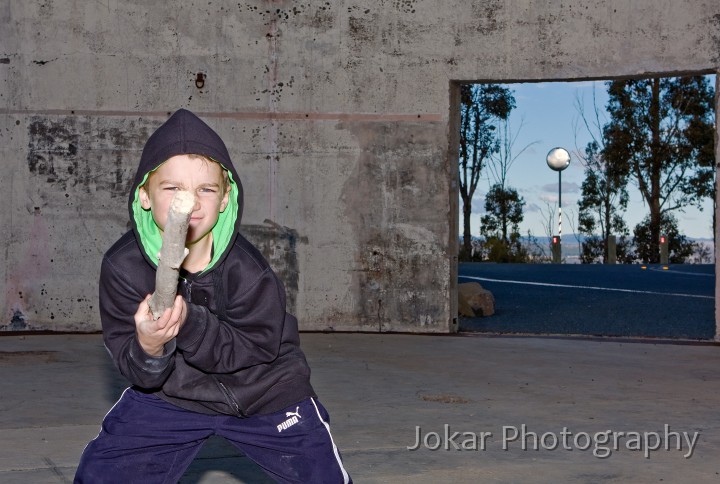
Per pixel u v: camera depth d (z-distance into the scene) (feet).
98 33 34.99
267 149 35.17
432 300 34.73
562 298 49.01
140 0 35.14
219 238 8.66
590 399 21.94
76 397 21.74
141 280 8.43
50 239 34.68
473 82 35.01
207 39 35.24
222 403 9.03
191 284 8.66
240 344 8.65
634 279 62.59
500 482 14.92
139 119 35.04
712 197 125.29
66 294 34.68
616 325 37.88
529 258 106.93
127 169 34.94
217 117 35.14
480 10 34.58
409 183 34.86
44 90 34.83
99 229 34.78
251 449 9.27
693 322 38.91
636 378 24.99
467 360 28.07
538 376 25.21
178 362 8.96
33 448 16.87
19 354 28.73
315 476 9.14
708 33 32.53
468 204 131.44
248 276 8.73
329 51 35.14
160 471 9.17
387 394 22.35
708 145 124.98
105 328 8.53
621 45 33.50
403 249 34.86
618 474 15.48
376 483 14.75
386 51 35.01
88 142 34.86
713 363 27.81
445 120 34.73
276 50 35.17
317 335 33.99
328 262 34.99
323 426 9.35
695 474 15.52
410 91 34.91
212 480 14.89
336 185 35.01
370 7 35.09
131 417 9.14
